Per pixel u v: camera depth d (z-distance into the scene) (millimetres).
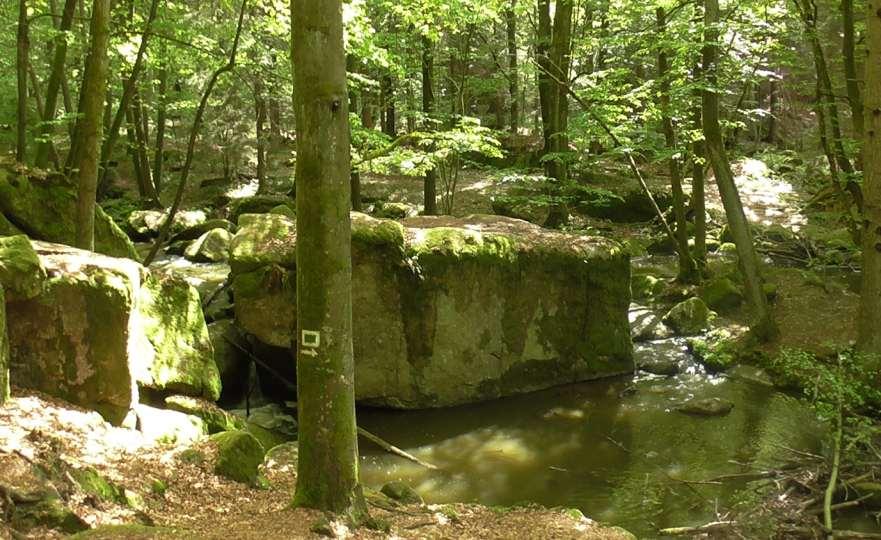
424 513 6496
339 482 5426
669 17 14562
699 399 10883
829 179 20188
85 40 13398
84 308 6742
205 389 8328
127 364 6984
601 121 13758
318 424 5355
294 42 4938
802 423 9906
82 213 8984
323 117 4969
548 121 18703
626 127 14172
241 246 10344
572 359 11672
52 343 6613
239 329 10539
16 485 4551
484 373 10906
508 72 19453
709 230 18531
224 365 10141
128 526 4371
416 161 13648
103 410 6840
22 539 4105
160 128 22531
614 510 7574
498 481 8266
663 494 7918
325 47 4898
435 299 10492
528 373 11320
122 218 20297
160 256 17484
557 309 11547
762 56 15344
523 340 11266
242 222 10852
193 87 21016
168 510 5426
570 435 9641
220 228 17750
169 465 6227
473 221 13164
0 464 4781
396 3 14617
